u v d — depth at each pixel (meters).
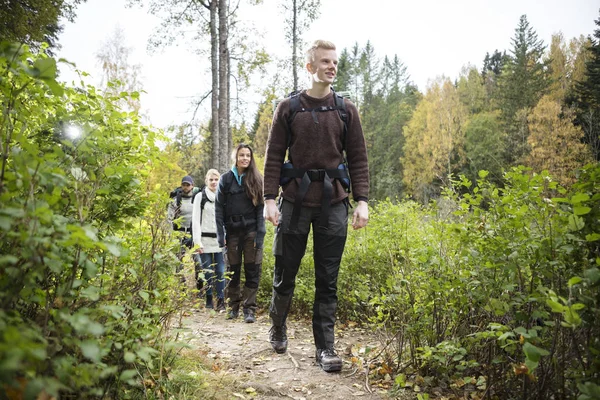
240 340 3.93
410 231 4.73
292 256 3.28
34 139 1.98
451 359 2.66
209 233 5.81
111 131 2.08
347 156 3.33
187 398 2.31
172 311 2.54
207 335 4.05
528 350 1.71
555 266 2.01
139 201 2.19
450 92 48.44
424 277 2.84
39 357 1.00
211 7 12.55
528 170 2.31
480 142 42.44
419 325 2.79
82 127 1.94
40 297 1.50
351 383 2.84
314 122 3.11
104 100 2.14
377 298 3.21
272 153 3.24
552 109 31.83
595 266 1.76
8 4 11.18
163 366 2.45
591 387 1.53
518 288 2.38
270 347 3.66
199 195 5.60
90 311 1.65
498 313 2.07
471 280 2.47
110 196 2.01
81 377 1.43
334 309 3.26
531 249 2.13
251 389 2.65
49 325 1.50
